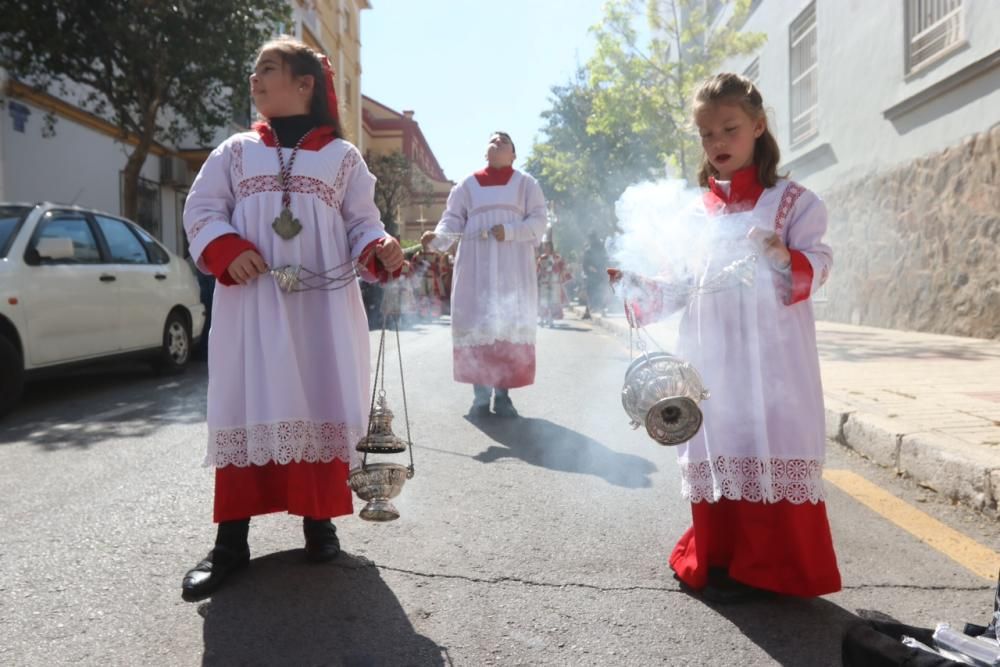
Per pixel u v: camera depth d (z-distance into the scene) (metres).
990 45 8.93
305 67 2.87
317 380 2.83
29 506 3.63
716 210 2.74
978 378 6.32
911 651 1.84
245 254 2.65
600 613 2.63
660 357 2.61
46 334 6.23
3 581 2.80
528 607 2.67
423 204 32.69
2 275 5.89
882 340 9.48
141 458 4.52
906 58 10.76
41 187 14.54
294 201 2.79
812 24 14.14
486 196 5.84
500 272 5.77
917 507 3.79
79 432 5.27
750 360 2.63
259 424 2.71
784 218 2.64
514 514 3.61
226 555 2.85
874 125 11.67
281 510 2.84
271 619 2.55
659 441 2.50
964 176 9.59
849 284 12.61
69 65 12.58
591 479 4.20
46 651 2.33
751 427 2.63
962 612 2.67
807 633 2.51
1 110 13.36
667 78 14.05
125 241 7.77
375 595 2.74
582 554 3.14
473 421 5.72
